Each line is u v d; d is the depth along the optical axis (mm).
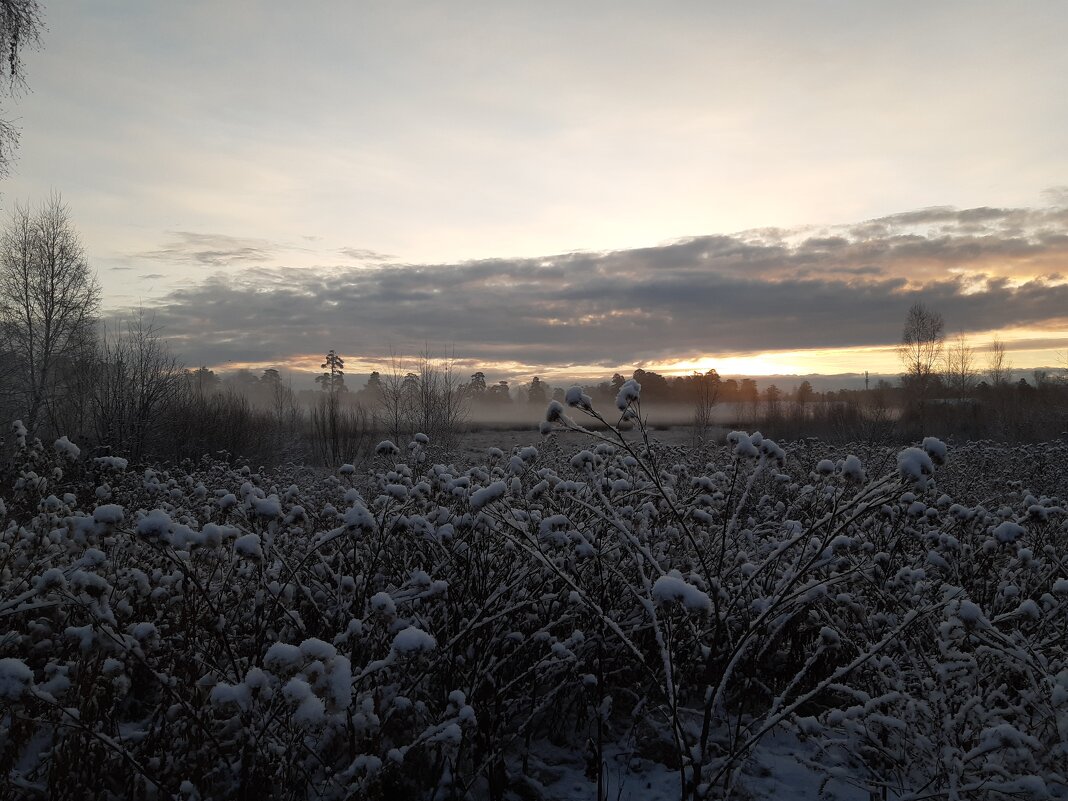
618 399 3307
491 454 5508
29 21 11250
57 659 3551
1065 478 10531
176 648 3918
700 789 2965
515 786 3824
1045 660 3277
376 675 3477
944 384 43375
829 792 3822
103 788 3172
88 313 26406
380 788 3088
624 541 4121
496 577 4355
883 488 2967
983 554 4887
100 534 3076
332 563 5020
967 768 3088
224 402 23188
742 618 4441
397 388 22281
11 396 24406
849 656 4727
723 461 8617
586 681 3891
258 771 2926
